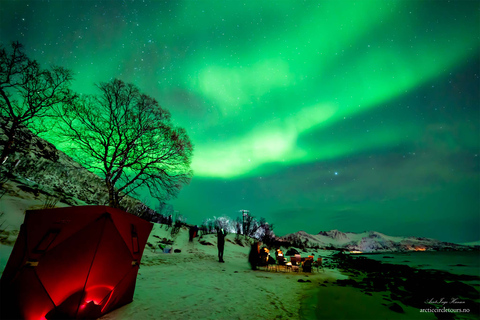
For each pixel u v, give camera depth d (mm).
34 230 3594
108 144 14508
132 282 4508
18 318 3275
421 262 28750
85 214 3789
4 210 9195
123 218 4219
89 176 24203
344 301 6051
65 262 3512
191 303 4789
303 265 11734
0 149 14914
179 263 10867
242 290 6387
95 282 3682
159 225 20953
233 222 41125
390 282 9922
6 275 3453
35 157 18844
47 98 13438
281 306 5160
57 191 16469
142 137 15773
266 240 33281
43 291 3377
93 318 3500
